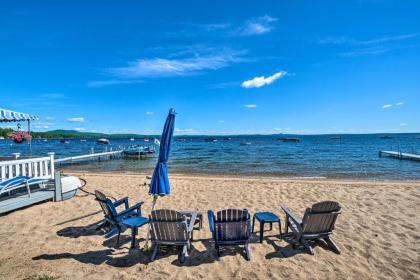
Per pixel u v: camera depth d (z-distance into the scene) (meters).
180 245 5.18
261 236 5.36
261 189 10.52
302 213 7.55
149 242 5.42
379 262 4.57
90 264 4.55
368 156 31.83
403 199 8.70
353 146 60.66
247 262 4.63
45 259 4.72
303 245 5.14
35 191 8.20
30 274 4.20
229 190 10.35
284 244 5.31
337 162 24.91
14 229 6.07
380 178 15.34
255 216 5.64
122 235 5.78
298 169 19.97
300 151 43.00
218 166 22.12
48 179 8.23
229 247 5.20
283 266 4.48
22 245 5.27
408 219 6.68
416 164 22.98
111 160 29.62
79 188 9.01
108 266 4.50
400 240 5.43
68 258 4.76
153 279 4.12
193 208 8.05
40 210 7.39
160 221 4.55
